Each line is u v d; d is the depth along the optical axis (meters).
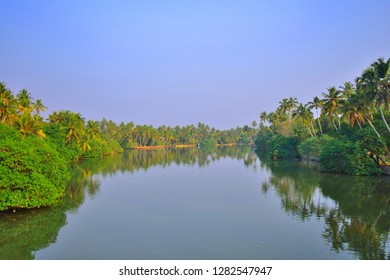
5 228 23.17
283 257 17.69
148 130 178.12
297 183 43.16
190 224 24.27
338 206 29.61
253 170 60.94
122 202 32.28
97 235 21.72
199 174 55.69
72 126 77.69
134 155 112.06
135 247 19.39
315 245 19.44
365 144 50.56
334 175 49.75
